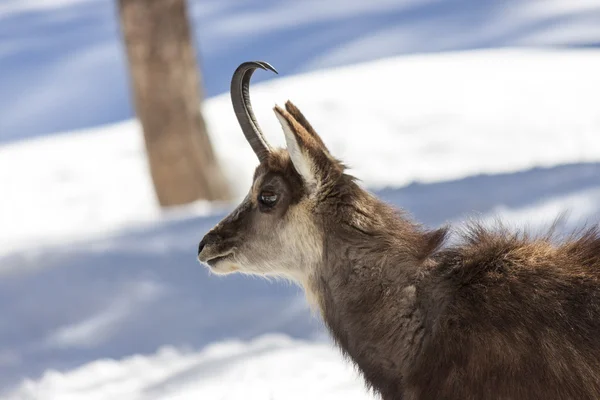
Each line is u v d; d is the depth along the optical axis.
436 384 8.01
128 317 15.73
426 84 54.28
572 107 47.06
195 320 15.25
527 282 8.05
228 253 9.28
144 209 39.59
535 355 7.73
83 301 16.52
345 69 60.75
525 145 41.06
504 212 17.00
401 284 8.44
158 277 17.20
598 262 8.15
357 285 8.59
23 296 17.06
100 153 49.06
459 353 7.95
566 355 7.69
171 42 29.61
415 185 20.75
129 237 20.50
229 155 39.88
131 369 13.66
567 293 7.95
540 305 7.90
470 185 19.66
